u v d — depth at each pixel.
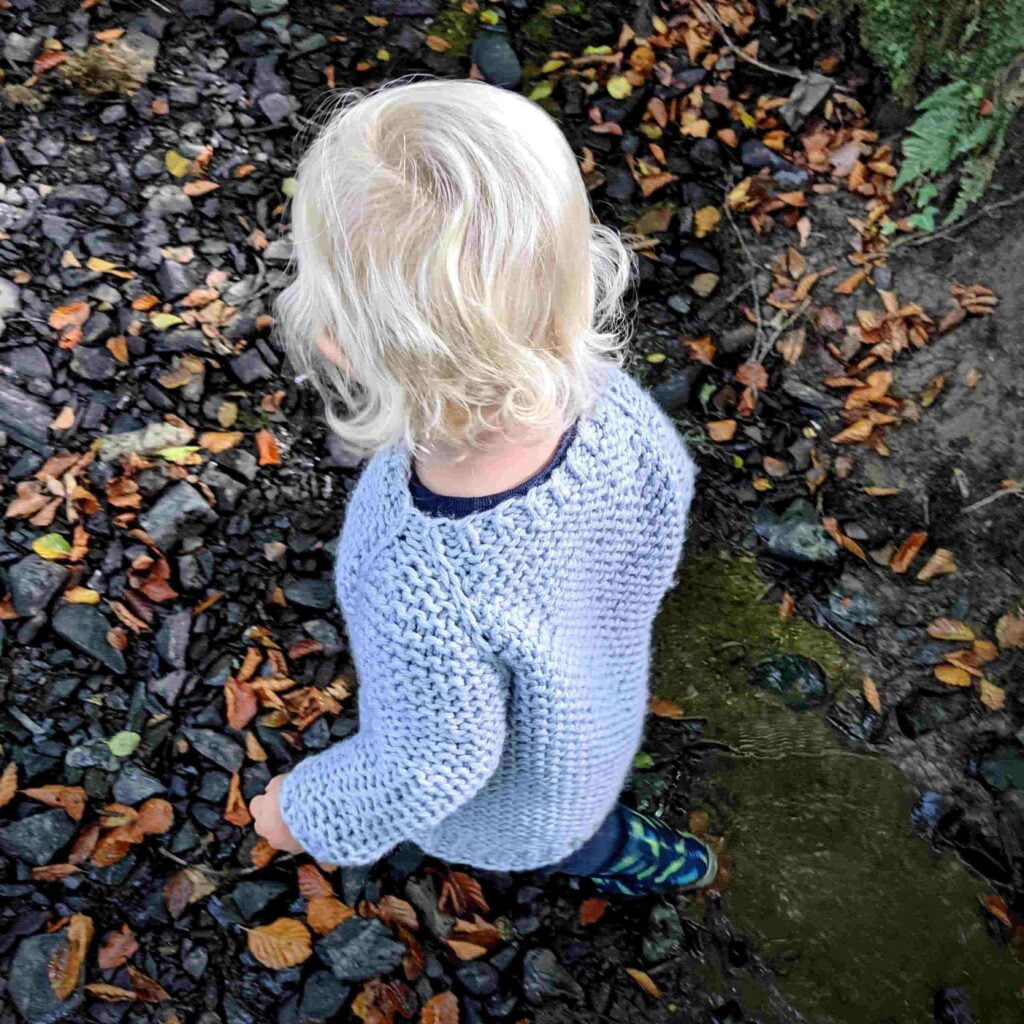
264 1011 1.96
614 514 1.24
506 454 1.12
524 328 1.03
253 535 2.42
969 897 2.15
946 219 2.77
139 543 2.37
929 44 2.81
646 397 1.32
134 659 2.26
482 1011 2.00
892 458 2.62
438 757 1.21
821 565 2.52
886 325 2.75
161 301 2.67
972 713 2.34
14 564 2.29
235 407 2.57
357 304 1.02
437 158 0.99
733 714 2.36
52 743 2.15
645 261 2.86
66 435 2.47
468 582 1.13
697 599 2.49
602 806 1.67
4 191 2.75
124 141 2.88
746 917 2.14
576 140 3.03
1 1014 1.89
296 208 1.07
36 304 2.61
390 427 1.09
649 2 3.21
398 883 2.10
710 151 3.02
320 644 2.32
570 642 1.28
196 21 3.10
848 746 2.32
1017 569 2.47
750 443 2.65
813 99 3.05
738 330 2.79
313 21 3.17
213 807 2.13
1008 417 2.58
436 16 3.22
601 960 2.07
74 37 3.00
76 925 1.98
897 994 2.06
